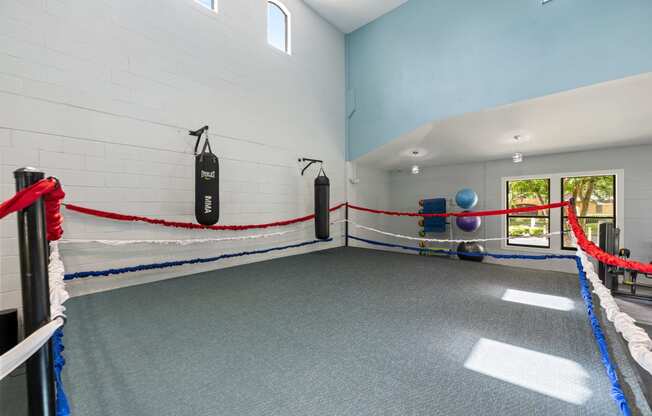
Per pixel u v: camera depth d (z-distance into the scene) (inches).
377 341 74.9
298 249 209.3
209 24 155.2
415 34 198.4
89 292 116.4
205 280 136.2
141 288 123.3
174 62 141.1
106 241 112.3
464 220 252.8
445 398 52.5
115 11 123.3
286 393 54.2
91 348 71.5
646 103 144.8
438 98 184.9
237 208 168.1
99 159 118.6
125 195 125.4
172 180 140.2
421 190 308.5
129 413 49.1
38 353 29.9
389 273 150.1
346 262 179.5
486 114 171.0
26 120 102.8
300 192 208.5
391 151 238.5
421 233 297.7
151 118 133.3
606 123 171.6
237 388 55.8
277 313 94.6
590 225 231.0
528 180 256.8
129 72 126.7
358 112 241.9
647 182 205.3
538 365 63.3
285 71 197.0
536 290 119.3
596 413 48.4
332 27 237.5
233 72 165.8
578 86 134.9
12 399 56.7
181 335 78.7
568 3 137.0
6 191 99.0
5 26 99.3
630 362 64.2
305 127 212.2
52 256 66.1
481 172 277.0
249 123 173.9
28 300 30.2
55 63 108.7
